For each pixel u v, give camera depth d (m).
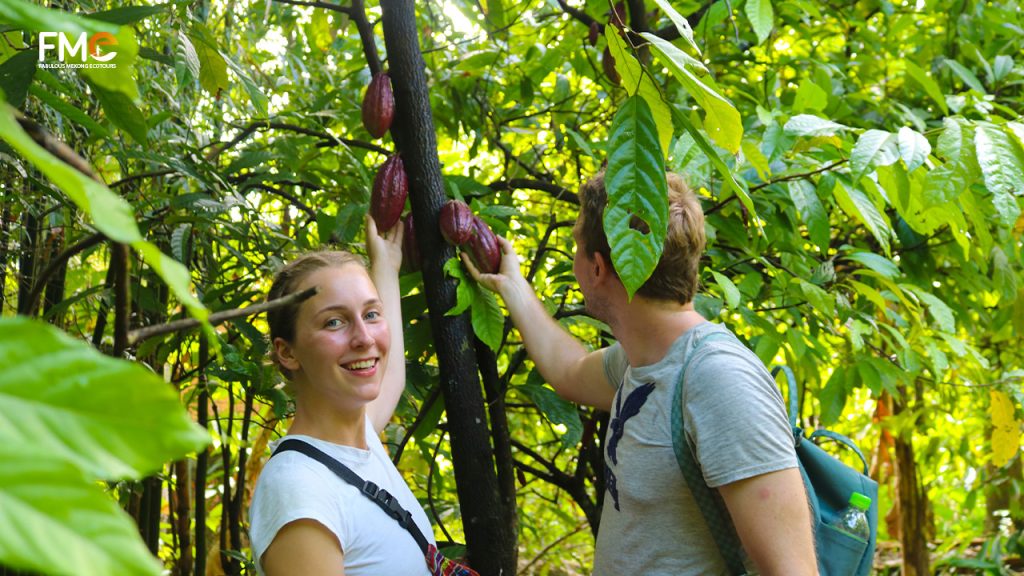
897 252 2.65
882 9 2.93
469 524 1.78
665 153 1.31
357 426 1.41
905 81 2.86
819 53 3.24
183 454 0.33
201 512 2.14
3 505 0.28
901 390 3.86
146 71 2.03
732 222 2.21
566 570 3.96
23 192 1.84
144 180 2.21
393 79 1.79
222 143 2.33
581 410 2.39
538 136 3.32
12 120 0.35
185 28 1.77
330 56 3.19
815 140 2.00
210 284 2.14
